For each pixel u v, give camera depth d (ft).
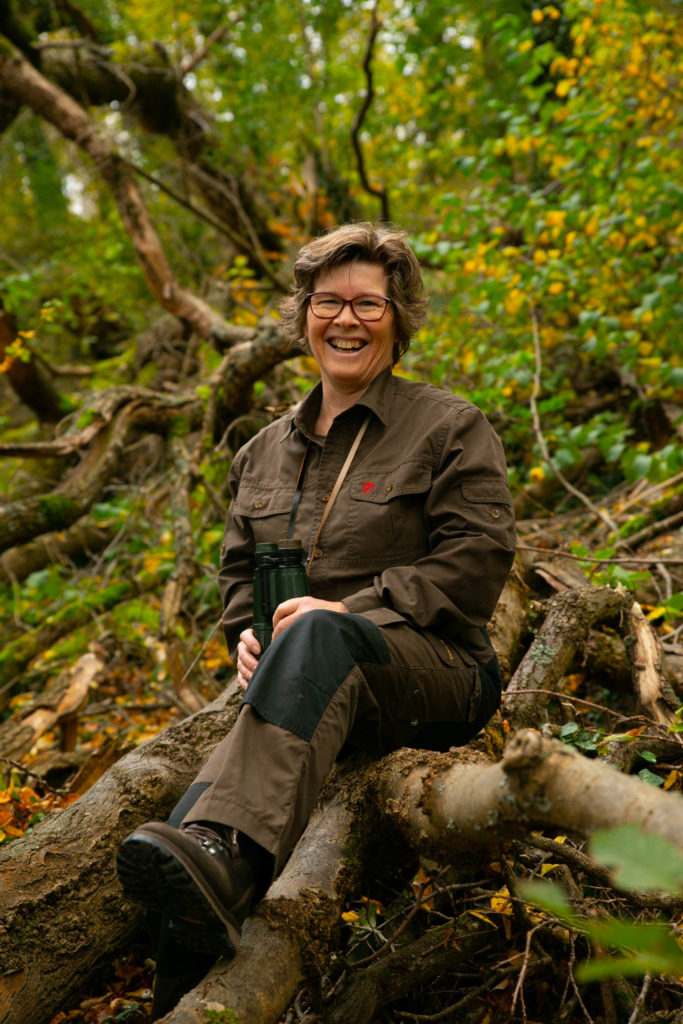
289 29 25.61
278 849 5.17
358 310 7.06
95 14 26.89
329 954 6.07
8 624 17.56
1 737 11.19
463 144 22.84
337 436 7.09
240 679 6.84
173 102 25.96
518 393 17.66
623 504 14.49
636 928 2.78
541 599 11.30
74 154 31.83
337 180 27.37
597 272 15.96
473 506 6.56
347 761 6.67
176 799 7.80
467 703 6.50
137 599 16.81
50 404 21.93
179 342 25.29
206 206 28.86
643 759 8.14
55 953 6.68
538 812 4.29
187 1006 4.93
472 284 17.34
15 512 15.06
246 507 7.41
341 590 6.74
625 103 16.08
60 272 28.22
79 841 7.28
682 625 10.64
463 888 6.86
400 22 24.08
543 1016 6.41
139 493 17.46
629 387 18.78
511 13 21.44
